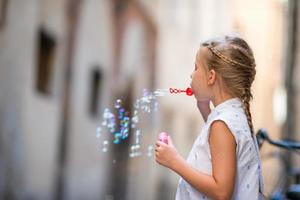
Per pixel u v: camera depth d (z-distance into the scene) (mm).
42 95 14031
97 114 17625
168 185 23609
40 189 13961
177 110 25312
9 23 12195
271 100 24578
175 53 24844
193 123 27328
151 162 21578
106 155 18234
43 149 14094
